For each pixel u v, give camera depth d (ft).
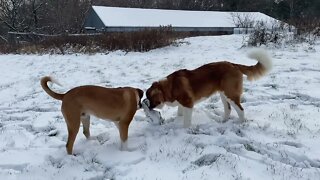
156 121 9.21
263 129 8.69
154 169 7.16
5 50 28.09
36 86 15.15
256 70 9.23
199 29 48.01
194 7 72.02
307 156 7.34
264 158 7.33
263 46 21.93
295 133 8.41
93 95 7.75
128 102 8.01
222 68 9.05
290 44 21.90
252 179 6.62
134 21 47.24
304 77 13.71
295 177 6.66
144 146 8.23
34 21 52.29
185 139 8.27
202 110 10.28
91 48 25.26
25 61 21.90
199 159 7.47
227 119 9.50
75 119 7.77
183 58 19.90
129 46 24.61
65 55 23.86
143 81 14.70
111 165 7.47
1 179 6.91
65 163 7.57
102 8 49.26
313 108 10.28
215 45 24.81
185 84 8.82
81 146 8.39
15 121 10.59
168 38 25.46
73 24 51.88
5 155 7.95
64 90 14.16
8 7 52.13
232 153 7.57
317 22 25.89
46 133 9.50
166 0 74.28
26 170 7.26
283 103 10.88
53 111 11.50
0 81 16.66
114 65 19.10
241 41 25.80
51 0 55.42
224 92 9.09
